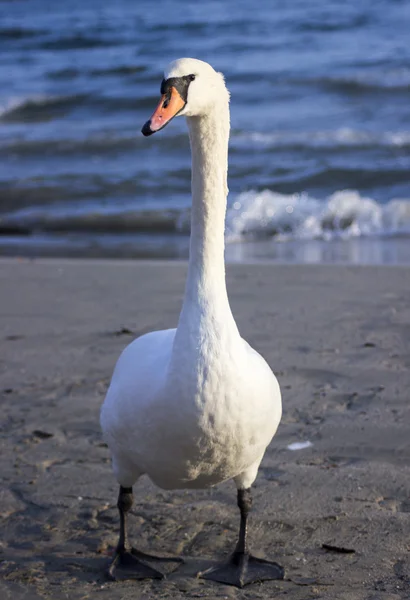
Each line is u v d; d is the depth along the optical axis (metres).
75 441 6.48
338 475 5.84
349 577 4.67
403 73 26.22
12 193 17.92
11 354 8.31
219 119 4.38
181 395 4.23
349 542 5.04
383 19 35.72
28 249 14.31
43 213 16.67
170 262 12.38
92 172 19.36
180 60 4.31
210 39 34.44
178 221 16.09
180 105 4.24
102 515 5.46
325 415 6.79
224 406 4.24
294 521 5.30
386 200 16.84
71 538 5.21
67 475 5.96
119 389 4.55
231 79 26.86
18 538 5.21
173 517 5.43
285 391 7.29
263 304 9.80
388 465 5.97
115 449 4.68
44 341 8.67
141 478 6.00
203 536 5.20
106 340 8.67
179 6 43.72
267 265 11.83
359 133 21.05
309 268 11.59
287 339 8.57
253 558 4.87
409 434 6.41
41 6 48.09
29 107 25.67
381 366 7.77
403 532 5.11
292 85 26.00
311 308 9.60
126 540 4.96
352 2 40.19
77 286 10.79
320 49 30.81
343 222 15.60
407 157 19.47
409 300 9.83
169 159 20.33
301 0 42.41
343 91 25.42
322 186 17.98
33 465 6.10
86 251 14.13
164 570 4.83
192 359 4.23
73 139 21.56
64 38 36.09
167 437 4.31
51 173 19.28
